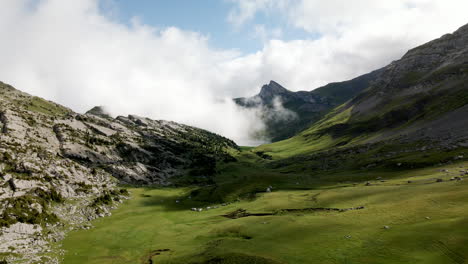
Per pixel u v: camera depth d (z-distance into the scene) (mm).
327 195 97438
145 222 89812
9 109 183875
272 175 163000
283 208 91000
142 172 183125
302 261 46344
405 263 39406
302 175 166375
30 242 60812
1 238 57750
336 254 46594
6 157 102312
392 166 143750
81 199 102250
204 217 96125
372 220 59688
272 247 55031
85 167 148625
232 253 54219
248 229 70438
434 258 38906
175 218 97188
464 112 188375
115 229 79812
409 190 79688
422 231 47625
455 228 45344
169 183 183375
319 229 60781
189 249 62250
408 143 183500
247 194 131125
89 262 56062
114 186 145000
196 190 147125
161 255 60188
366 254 44531
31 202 77062
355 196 88375
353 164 179000
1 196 77062
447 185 74875
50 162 118688
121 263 56250
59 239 67312
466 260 36594
